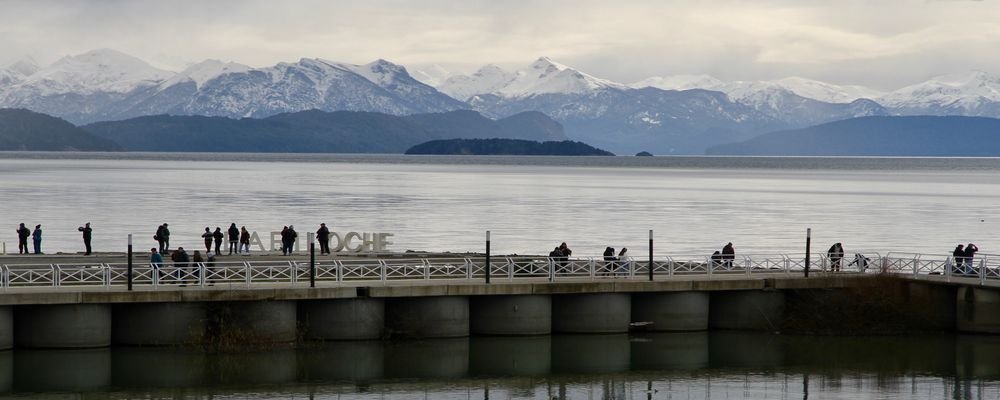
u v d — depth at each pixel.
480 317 158.00
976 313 164.75
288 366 145.75
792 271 175.00
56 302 141.25
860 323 166.25
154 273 145.75
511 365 149.00
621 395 137.25
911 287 167.88
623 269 168.88
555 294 159.62
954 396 137.00
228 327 146.75
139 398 132.25
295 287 148.00
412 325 154.00
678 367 149.38
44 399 130.88
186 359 144.38
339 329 151.38
